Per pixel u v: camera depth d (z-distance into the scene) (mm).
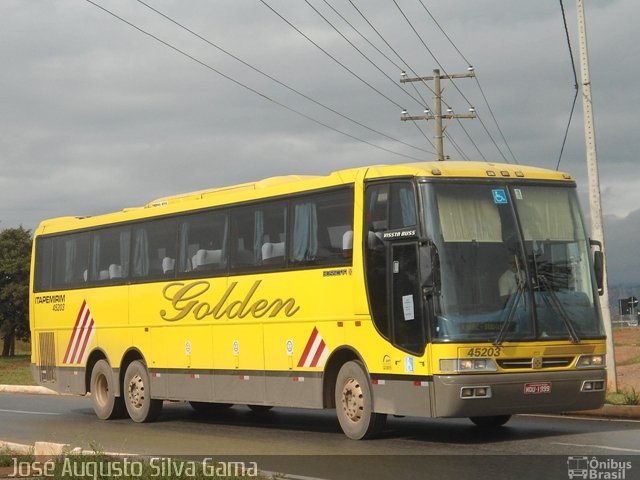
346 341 16391
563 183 16109
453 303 14773
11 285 96562
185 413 23562
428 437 16266
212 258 19781
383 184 15898
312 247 17250
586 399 15344
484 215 15336
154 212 21594
